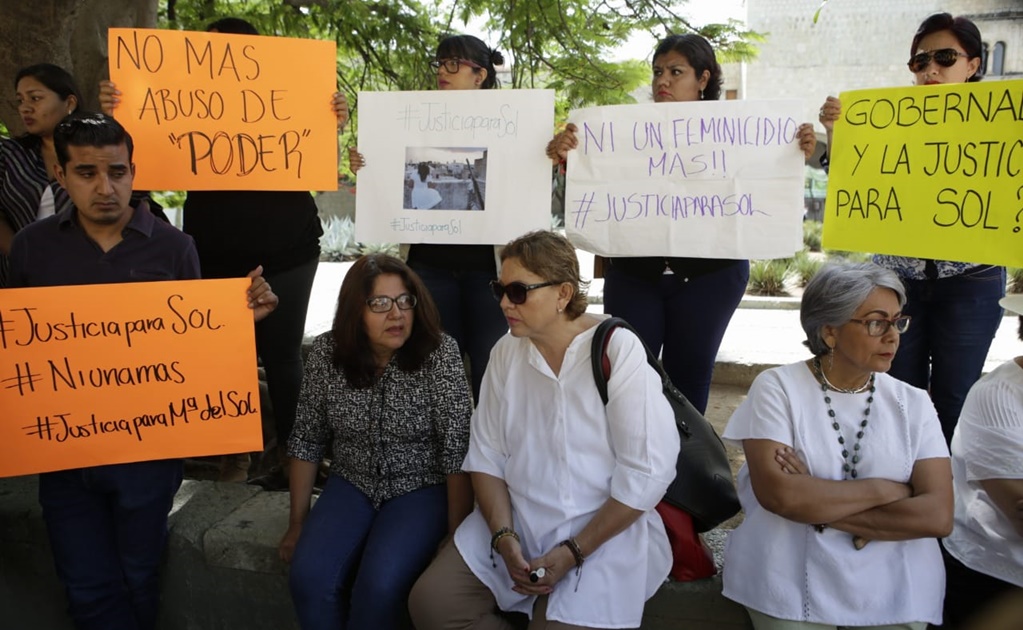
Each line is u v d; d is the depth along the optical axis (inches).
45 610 122.6
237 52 123.5
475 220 129.8
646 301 127.0
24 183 128.9
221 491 124.9
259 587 110.5
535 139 127.9
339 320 99.9
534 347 93.4
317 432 107.7
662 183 122.7
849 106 114.0
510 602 92.2
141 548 107.3
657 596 96.9
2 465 101.3
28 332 100.1
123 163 97.0
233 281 105.0
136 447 104.3
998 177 105.6
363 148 131.3
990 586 88.5
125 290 101.7
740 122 119.3
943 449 85.4
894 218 112.6
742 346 261.9
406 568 95.0
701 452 98.2
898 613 83.2
